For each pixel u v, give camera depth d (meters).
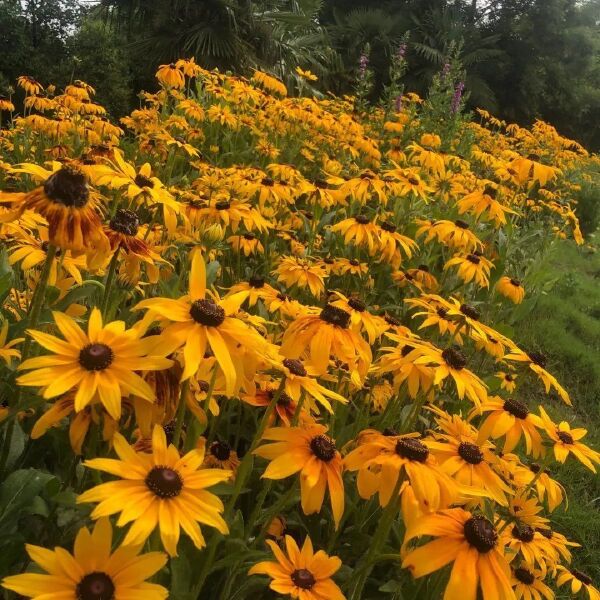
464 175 5.55
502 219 3.89
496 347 3.01
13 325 1.54
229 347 1.35
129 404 1.37
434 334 2.95
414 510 1.43
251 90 5.85
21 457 1.64
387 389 2.73
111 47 12.54
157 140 4.59
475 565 1.26
